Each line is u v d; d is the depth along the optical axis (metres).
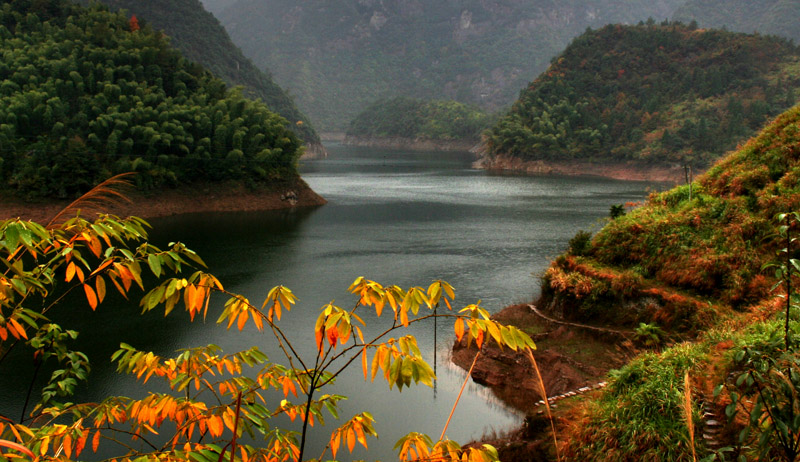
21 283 2.65
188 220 57.12
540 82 175.50
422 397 17.08
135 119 65.75
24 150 56.62
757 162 21.94
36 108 60.72
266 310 25.66
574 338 18.73
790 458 4.15
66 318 24.22
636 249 20.98
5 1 90.75
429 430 14.91
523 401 16.34
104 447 13.56
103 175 57.44
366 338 22.16
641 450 9.41
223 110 74.50
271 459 3.21
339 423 15.52
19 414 15.84
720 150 123.31
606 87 163.38
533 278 32.00
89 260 31.25
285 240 45.62
